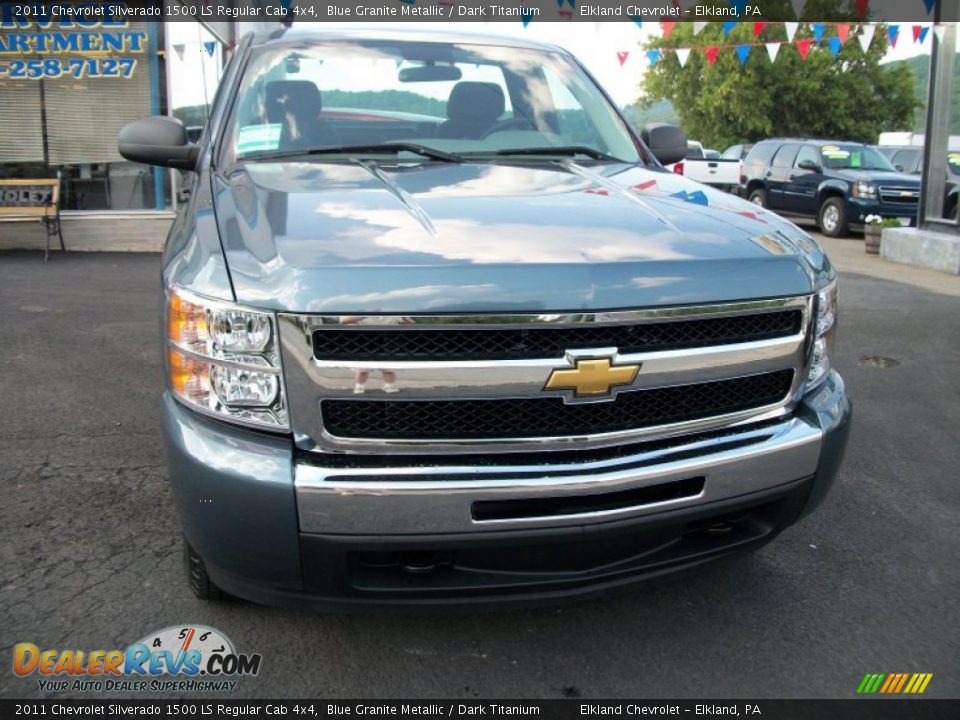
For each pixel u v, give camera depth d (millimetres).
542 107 3557
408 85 3416
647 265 2051
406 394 1910
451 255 1979
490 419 1986
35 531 3094
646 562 2207
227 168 2877
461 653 2451
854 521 3377
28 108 9547
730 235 2318
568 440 2027
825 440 2340
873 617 2699
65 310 6617
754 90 33344
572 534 2039
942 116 10375
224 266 2000
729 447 2201
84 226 9766
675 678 2371
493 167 2980
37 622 2523
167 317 2100
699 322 2102
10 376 4938
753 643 2543
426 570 2049
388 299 1866
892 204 14133
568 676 2365
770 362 2236
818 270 2375
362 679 2322
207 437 1986
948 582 2920
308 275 1878
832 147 15516
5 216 8961
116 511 3271
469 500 1954
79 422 4230
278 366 1903
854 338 6477
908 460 4043
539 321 1925
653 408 2129
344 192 2475
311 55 3439
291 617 2580
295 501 1911
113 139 9805
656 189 2809
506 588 2070
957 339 6477
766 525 2395
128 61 9648
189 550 2434
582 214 2379
